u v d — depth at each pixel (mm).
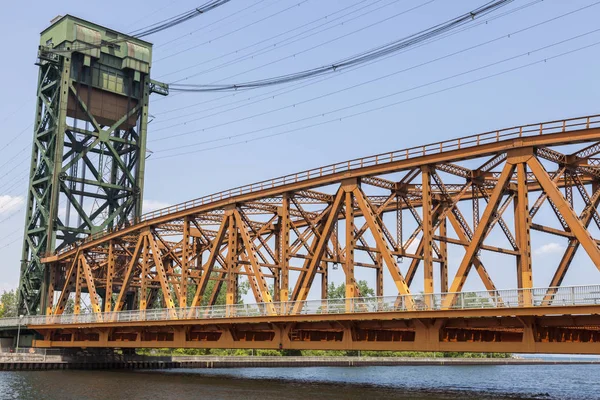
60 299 80062
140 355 84875
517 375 100875
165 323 55906
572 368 146875
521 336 39312
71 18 88562
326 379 73938
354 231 50219
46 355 76250
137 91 93312
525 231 38469
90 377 65375
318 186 51219
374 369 111312
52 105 88562
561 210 36969
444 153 43250
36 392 51688
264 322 47188
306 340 46312
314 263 48969
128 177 91250
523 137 39656
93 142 88562
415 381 75250
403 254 48031
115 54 91625
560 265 42781
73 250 79625
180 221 65562
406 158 45438
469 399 49188
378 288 53781
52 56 88062
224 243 71062
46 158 87438
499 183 40000
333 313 42562
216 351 119688
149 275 76938
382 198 55594
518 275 43781
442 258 48844
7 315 148250
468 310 36125
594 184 43938
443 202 49562
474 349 36781
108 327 64500
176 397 48219
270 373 84750
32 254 87438
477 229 39938
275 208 58438
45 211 86500
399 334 44125
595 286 31516
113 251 75938
